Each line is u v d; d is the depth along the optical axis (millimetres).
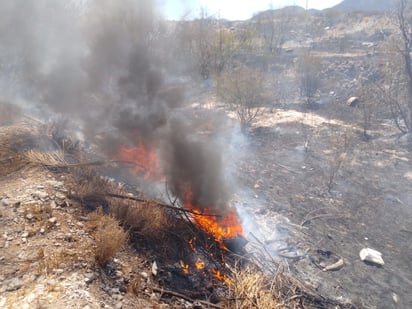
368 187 6703
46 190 4219
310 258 4590
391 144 8734
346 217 5688
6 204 3818
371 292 4074
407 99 9352
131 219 3975
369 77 12586
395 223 5582
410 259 4723
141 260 3572
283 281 4047
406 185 6734
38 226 3559
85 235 3582
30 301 2607
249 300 3367
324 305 3775
